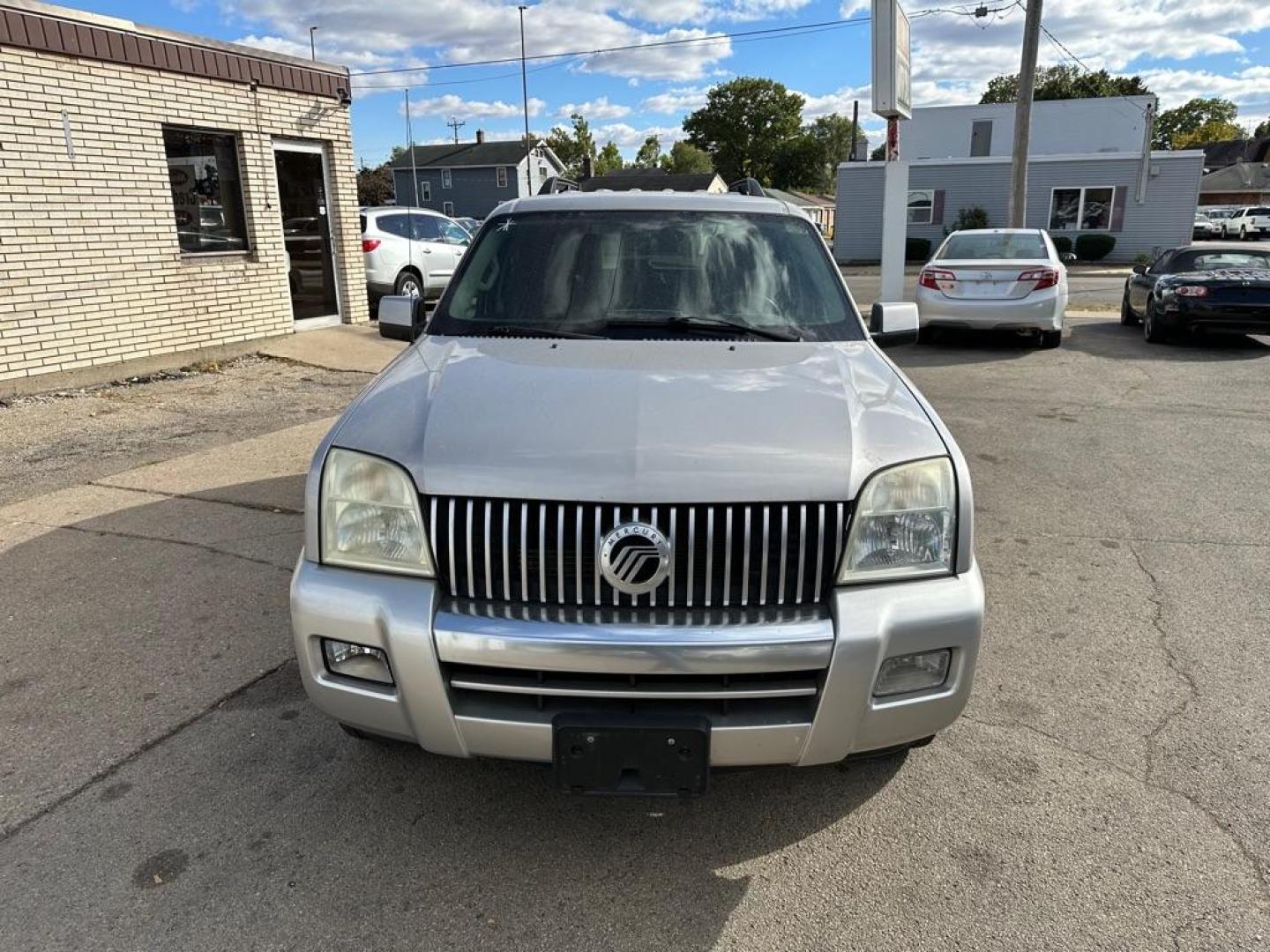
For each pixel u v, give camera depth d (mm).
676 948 2201
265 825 2605
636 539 2211
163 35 8672
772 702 2268
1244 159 69375
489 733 2248
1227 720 3178
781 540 2252
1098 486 5871
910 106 13250
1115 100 33906
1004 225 31891
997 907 2322
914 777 2861
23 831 2555
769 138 89625
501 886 2395
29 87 7570
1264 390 8867
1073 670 3533
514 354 2984
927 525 2365
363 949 2174
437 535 2289
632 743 2186
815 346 3162
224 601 4004
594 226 3703
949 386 9102
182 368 9250
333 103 10898
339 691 2365
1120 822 2646
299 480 5676
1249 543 4859
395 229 13273
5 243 7551
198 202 9453
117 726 3078
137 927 2219
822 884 2410
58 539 4691
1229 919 2271
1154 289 11680
